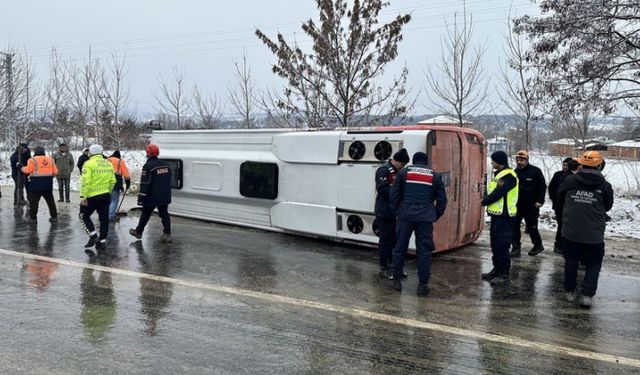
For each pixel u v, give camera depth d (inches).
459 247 337.7
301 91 579.5
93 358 162.9
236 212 400.2
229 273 269.3
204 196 420.8
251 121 726.5
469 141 327.9
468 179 325.1
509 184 251.6
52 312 205.3
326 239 348.5
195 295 231.0
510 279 266.4
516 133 637.9
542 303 227.8
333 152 327.3
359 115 577.6
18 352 166.6
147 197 337.7
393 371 158.7
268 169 368.8
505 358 169.3
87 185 315.6
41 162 421.7
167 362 161.2
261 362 162.9
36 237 358.0
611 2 452.4
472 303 226.4
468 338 185.8
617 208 470.3
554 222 433.7
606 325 201.6
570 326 200.1
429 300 229.6
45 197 426.9
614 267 292.0
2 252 312.0
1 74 948.6
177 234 372.5
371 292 240.1
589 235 220.4
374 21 546.6
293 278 261.6
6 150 1066.7
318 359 166.2
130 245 334.6
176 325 193.6
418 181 239.5
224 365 160.2
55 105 984.3
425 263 237.5
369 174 311.1
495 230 255.8
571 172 315.6
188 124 859.4
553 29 476.1
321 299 228.2
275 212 368.2
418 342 181.5
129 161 965.2
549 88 496.4
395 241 264.2
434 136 290.2
